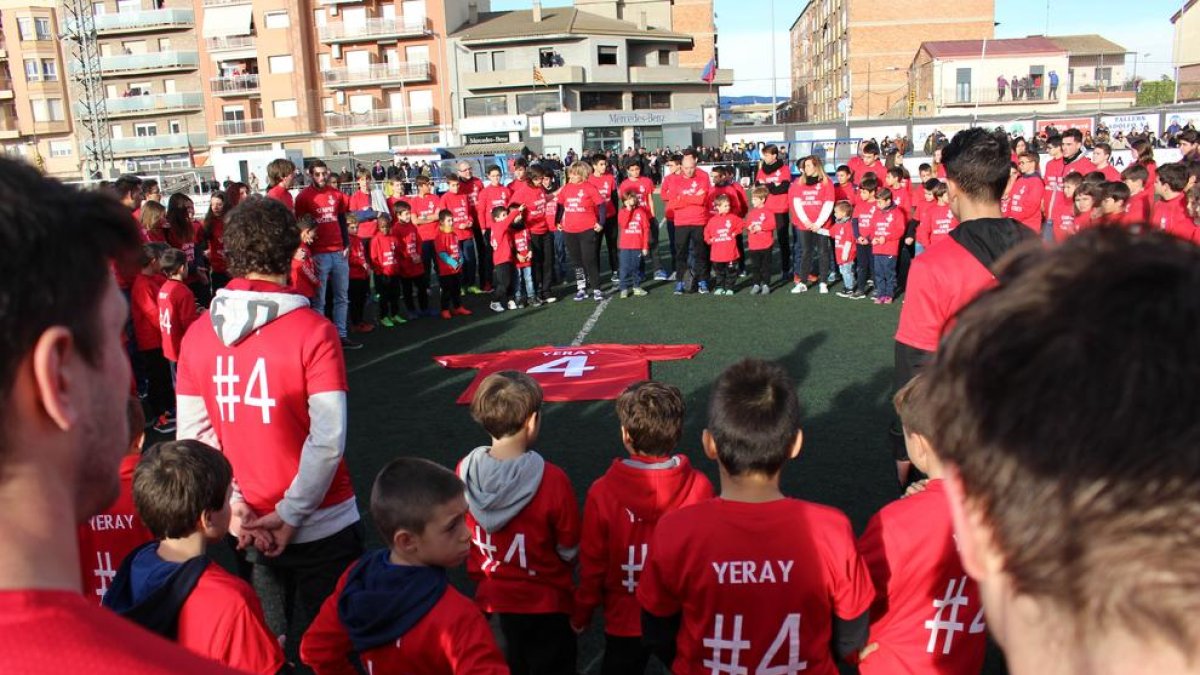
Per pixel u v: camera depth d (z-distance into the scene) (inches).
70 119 2106.3
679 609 88.6
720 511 85.3
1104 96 1904.5
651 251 568.1
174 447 92.0
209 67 2006.6
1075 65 1987.0
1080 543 20.4
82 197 29.0
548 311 408.5
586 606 116.0
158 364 248.1
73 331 27.5
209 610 85.7
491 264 477.4
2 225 25.9
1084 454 20.3
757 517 84.2
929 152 958.4
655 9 2423.7
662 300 422.0
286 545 109.9
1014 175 356.5
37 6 2038.6
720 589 83.8
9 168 27.4
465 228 460.1
